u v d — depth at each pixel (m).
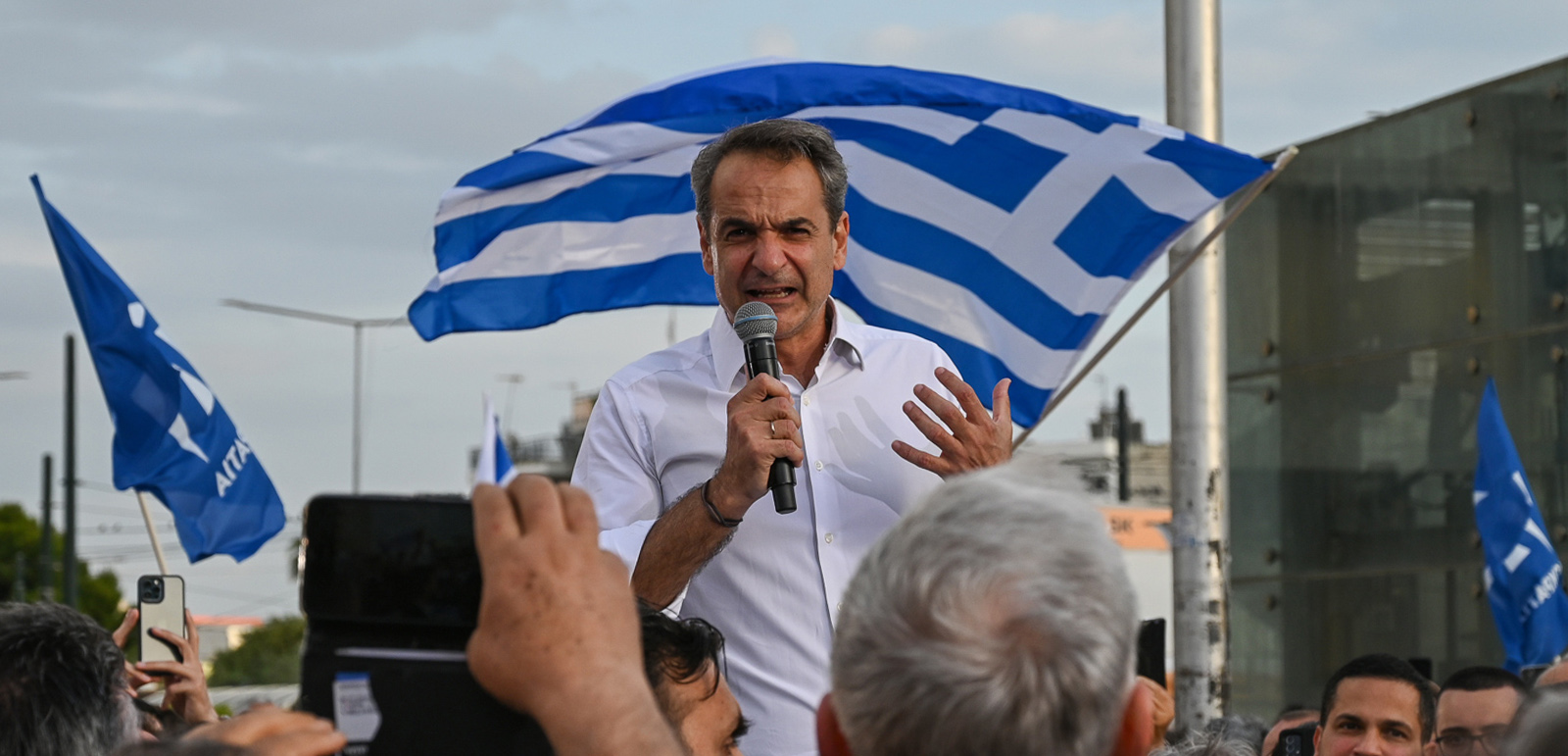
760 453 2.83
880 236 4.93
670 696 2.25
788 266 3.13
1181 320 6.85
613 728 1.37
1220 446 6.84
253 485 6.31
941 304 4.92
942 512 1.41
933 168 4.89
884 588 1.39
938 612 1.35
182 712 3.64
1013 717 1.32
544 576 1.40
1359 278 9.64
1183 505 6.81
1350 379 9.66
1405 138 9.45
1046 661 1.33
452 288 4.66
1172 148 4.84
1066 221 4.89
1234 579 10.20
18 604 2.33
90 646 2.27
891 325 4.95
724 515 2.87
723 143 3.19
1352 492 9.59
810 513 3.21
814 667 3.16
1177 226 4.88
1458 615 8.96
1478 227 9.03
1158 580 25.92
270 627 29.44
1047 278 4.89
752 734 3.14
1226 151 4.86
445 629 1.53
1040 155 4.87
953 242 4.92
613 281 4.73
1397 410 9.39
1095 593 1.36
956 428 2.90
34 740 2.16
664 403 3.33
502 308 4.68
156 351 6.19
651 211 4.73
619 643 1.41
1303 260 9.95
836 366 3.29
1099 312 4.88
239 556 6.24
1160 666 3.44
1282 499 9.99
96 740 2.22
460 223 4.68
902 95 4.76
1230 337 10.31
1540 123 8.75
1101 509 1.46
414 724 1.52
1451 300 9.14
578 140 4.67
